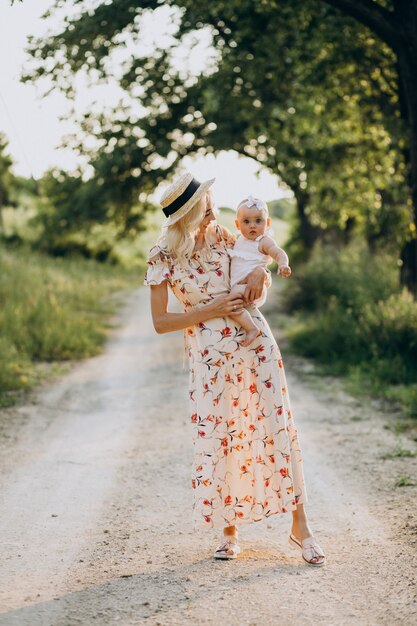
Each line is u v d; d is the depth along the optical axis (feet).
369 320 40.57
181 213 13.65
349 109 49.93
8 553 15.01
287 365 41.16
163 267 13.99
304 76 46.62
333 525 16.37
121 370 40.50
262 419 13.93
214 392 13.85
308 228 94.99
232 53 49.60
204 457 13.89
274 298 78.07
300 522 14.20
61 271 86.58
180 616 11.86
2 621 11.82
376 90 47.78
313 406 30.22
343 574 13.50
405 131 42.42
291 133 56.54
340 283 57.21
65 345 45.60
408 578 13.23
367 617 11.72
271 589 12.87
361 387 33.42
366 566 13.85
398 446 22.81
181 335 55.16
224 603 12.32
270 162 71.05
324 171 57.57
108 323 62.75
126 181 78.69
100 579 13.56
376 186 54.80
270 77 51.60
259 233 14.06
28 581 13.55
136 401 32.04
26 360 41.22
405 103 43.45
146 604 12.37
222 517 13.94
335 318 45.88
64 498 18.74
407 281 44.98
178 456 22.65
